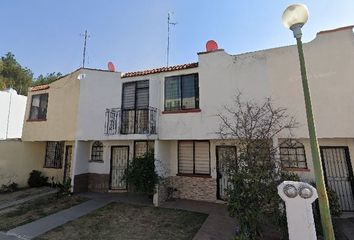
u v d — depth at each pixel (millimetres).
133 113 11812
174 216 9250
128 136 11523
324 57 8961
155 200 10727
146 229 8023
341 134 8414
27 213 9992
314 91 8922
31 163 15695
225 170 8125
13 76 39438
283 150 10195
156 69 12266
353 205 9273
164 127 11211
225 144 11328
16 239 7406
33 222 8852
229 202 6820
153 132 11172
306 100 4875
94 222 8750
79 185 13102
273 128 9070
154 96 11758
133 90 12422
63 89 14195
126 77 12570
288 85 9312
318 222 7480
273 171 6996
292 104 9148
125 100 12484
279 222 6574
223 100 10227
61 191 12930
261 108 9398
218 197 11148
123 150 13664
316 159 4637
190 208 10219
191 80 11227
